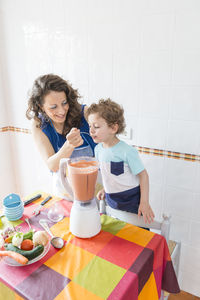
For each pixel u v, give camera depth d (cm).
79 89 180
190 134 147
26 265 85
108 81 166
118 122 110
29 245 89
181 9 132
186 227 163
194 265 167
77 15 165
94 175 92
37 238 90
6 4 194
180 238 167
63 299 72
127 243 94
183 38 135
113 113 106
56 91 113
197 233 161
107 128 106
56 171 118
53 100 114
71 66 179
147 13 142
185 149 150
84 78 175
